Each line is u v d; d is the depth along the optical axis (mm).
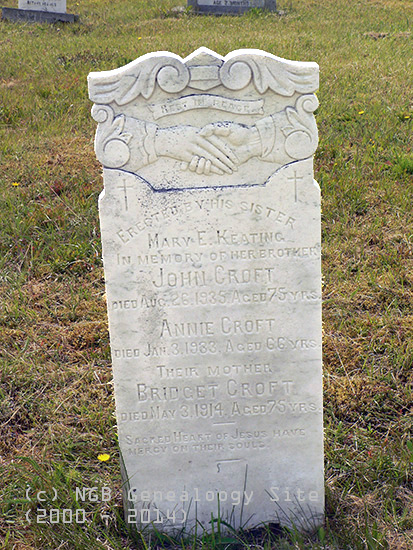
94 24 7562
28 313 2795
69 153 4059
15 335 2691
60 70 5719
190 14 7797
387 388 2379
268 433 1957
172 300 1859
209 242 1828
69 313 2809
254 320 1882
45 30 7340
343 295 2836
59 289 2961
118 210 1798
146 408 1927
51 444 2230
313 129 1764
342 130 4211
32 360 2568
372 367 2473
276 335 1893
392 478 2066
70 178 3709
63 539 1919
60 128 4516
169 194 1793
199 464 1973
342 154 3902
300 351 1903
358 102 4602
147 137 1753
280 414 1945
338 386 2416
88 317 2812
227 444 1962
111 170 1774
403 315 2721
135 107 1739
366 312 2748
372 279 2879
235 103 1743
